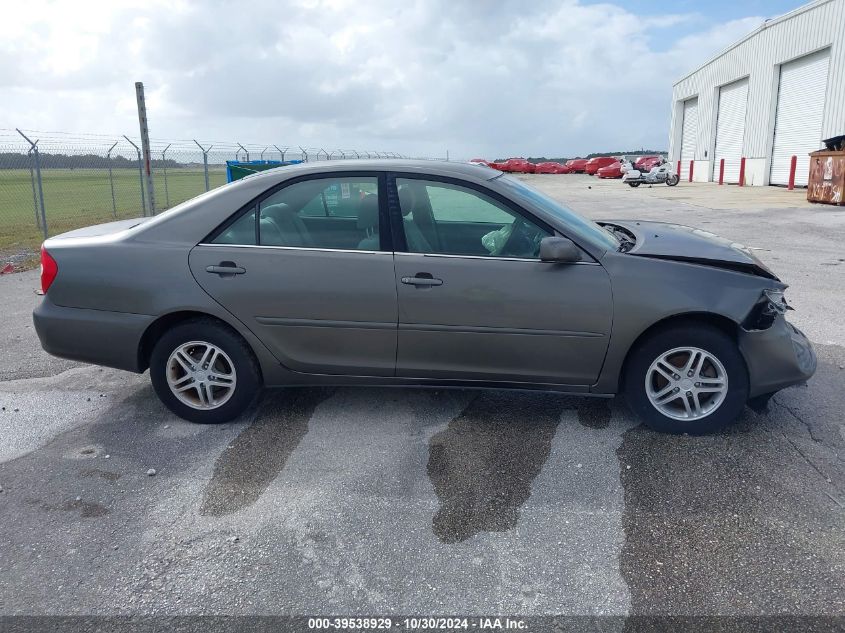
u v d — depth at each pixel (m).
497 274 3.55
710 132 33.78
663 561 2.61
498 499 3.07
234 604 2.41
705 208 18.05
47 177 23.14
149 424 3.98
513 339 3.60
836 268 8.62
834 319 6.00
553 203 4.05
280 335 3.75
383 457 3.50
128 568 2.62
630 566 2.58
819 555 2.62
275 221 3.76
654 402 3.64
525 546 2.72
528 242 3.62
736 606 2.36
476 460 3.45
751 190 25.06
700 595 2.41
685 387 3.60
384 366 3.76
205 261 3.72
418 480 3.26
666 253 3.61
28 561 2.68
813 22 22.95
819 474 3.22
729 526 2.82
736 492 3.08
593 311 3.50
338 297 3.65
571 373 3.65
